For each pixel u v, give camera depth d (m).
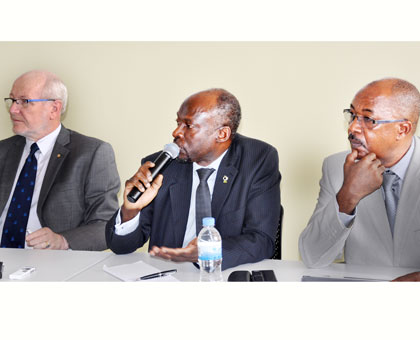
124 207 1.64
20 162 2.43
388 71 2.40
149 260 1.59
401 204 1.59
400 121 1.64
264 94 2.53
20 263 1.54
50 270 1.45
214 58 2.57
